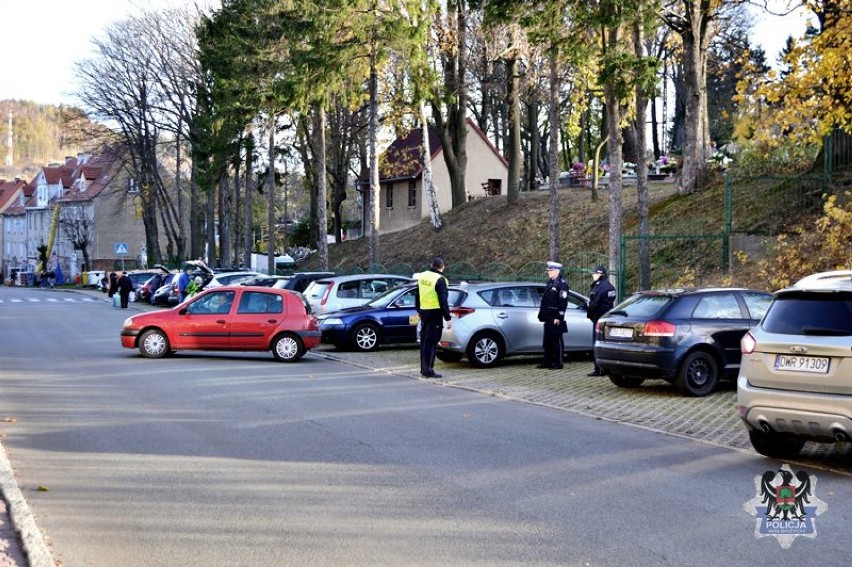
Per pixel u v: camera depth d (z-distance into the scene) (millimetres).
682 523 7062
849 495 8039
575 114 37062
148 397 14133
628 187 39188
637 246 26766
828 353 8711
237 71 39469
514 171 43000
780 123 16922
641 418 12328
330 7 32062
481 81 45062
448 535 6734
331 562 6113
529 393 14883
